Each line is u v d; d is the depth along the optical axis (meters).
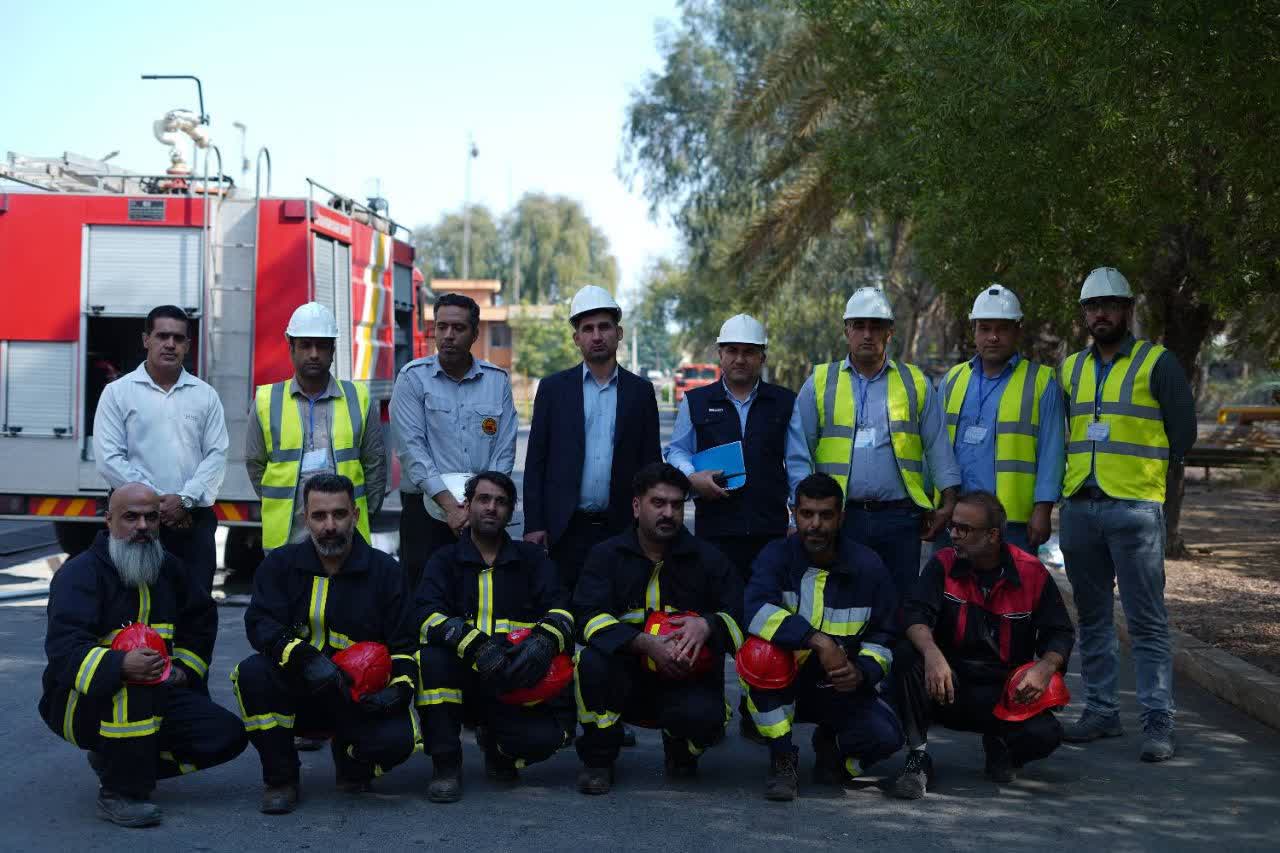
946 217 10.80
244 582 11.95
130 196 11.03
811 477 6.12
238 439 11.02
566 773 6.45
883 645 6.07
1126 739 7.05
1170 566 12.87
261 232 10.90
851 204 18.08
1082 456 7.04
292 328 7.27
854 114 15.01
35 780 6.12
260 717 5.71
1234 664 8.14
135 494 5.67
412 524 7.36
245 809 5.78
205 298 10.96
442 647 6.01
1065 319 11.28
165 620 5.82
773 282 20.11
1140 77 7.31
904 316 28.47
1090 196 9.86
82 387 11.15
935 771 6.48
